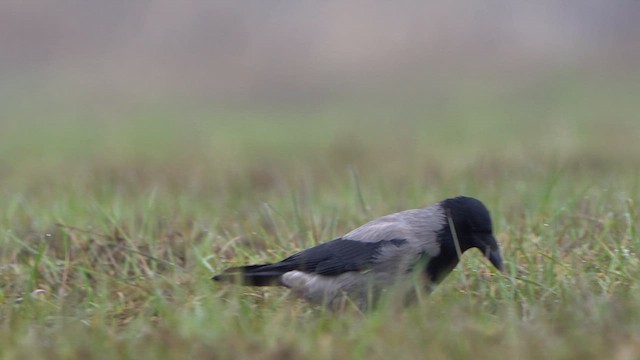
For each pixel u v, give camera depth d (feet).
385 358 24.80
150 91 131.34
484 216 30.68
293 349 25.31
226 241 38.32
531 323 27.71
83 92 129.70
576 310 28.35
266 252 36.91
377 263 30.37
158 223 40.27
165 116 111.34
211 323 27.78
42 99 125.59
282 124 102.63
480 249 30.94
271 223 40.81
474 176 53.16
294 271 31.14
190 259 36.09
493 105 112.06
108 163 70.03
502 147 70.79
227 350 25.46
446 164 61.11
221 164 66.49
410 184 50.60
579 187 47.14
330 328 28.09
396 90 126.93
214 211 44.52
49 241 38.37
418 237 30.53
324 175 59.16
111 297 32.60
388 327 26.68
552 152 64.44
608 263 33.83
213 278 31.40
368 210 42.29
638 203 39.78
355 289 30.63
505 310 29.35
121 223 40.09
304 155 73.36
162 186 55.77
